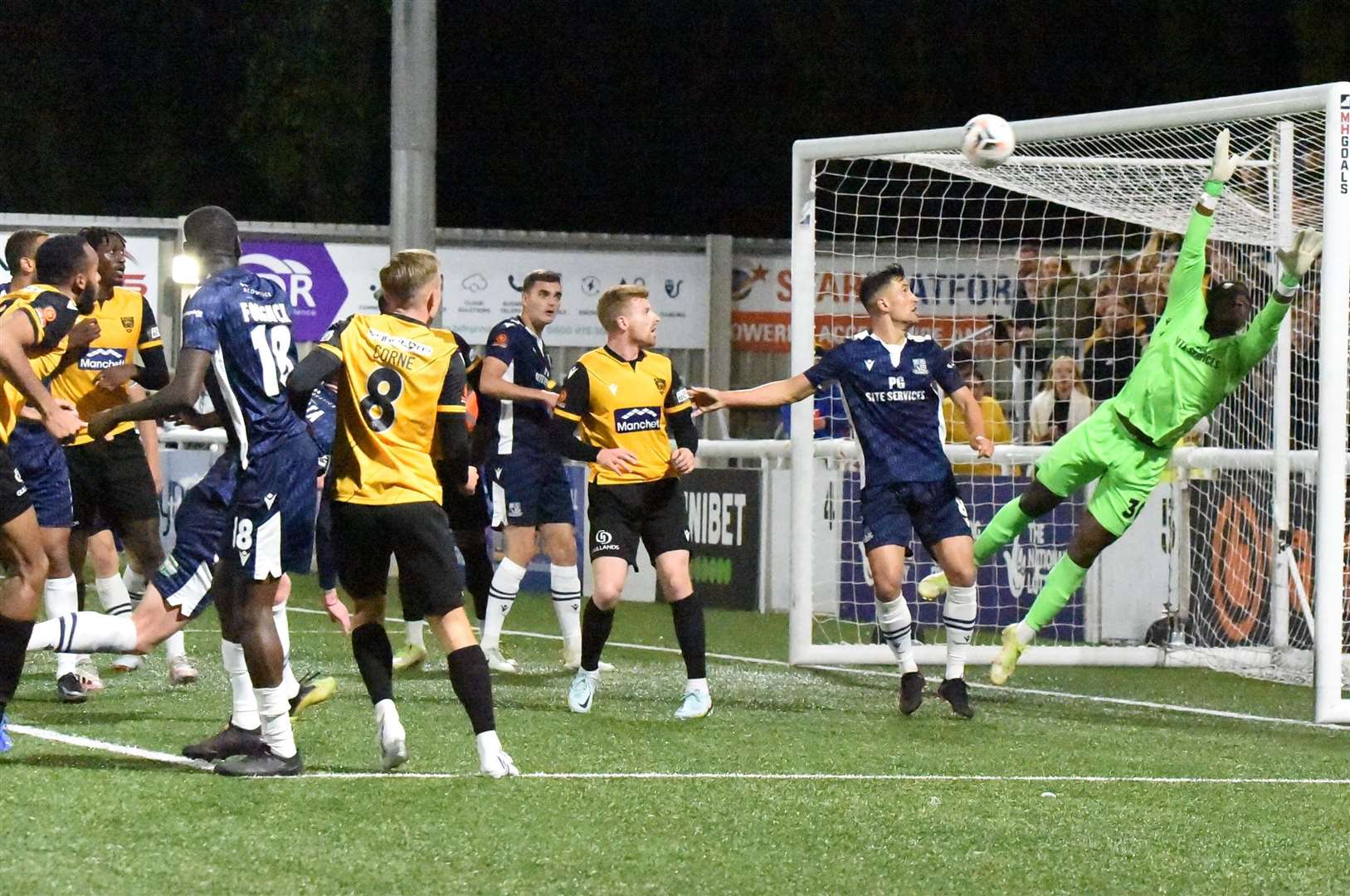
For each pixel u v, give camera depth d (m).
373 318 20.53
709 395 28.34
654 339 27.20
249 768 20.19
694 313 64.88
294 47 86.06
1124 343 49.94
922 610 41.19
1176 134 35.44
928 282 58.88
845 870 16.62
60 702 27.19
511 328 32.94
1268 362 40.09
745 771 21.94
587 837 17.50
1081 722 28.38
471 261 62.50
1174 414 28.88
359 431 20.23
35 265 24.47
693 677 27.12
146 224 58.75
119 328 28.45
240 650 21.06
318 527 31.30
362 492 20.20
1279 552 36.94
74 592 27.12
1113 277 47.22
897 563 28.12
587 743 23.91
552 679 32.44
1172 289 29.58
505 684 31.30
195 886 15.23
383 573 20.72
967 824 18.89
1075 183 36.69
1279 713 30.31
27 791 18.66
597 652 27.30
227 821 17.62
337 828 17.47
